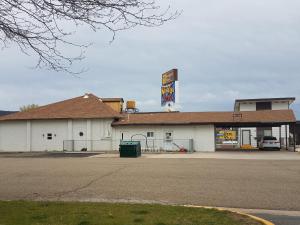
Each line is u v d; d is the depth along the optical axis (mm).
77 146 52438
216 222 9844
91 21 10008
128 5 9305
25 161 32125
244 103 65500
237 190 16109
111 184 17828
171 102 60688
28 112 55031
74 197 14578
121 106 62406
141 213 10766
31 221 9766
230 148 56312
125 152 37562
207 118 50281
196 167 25469
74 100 55719
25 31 9688
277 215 11742
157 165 27078
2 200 13336
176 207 11734
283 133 60844
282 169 24188
